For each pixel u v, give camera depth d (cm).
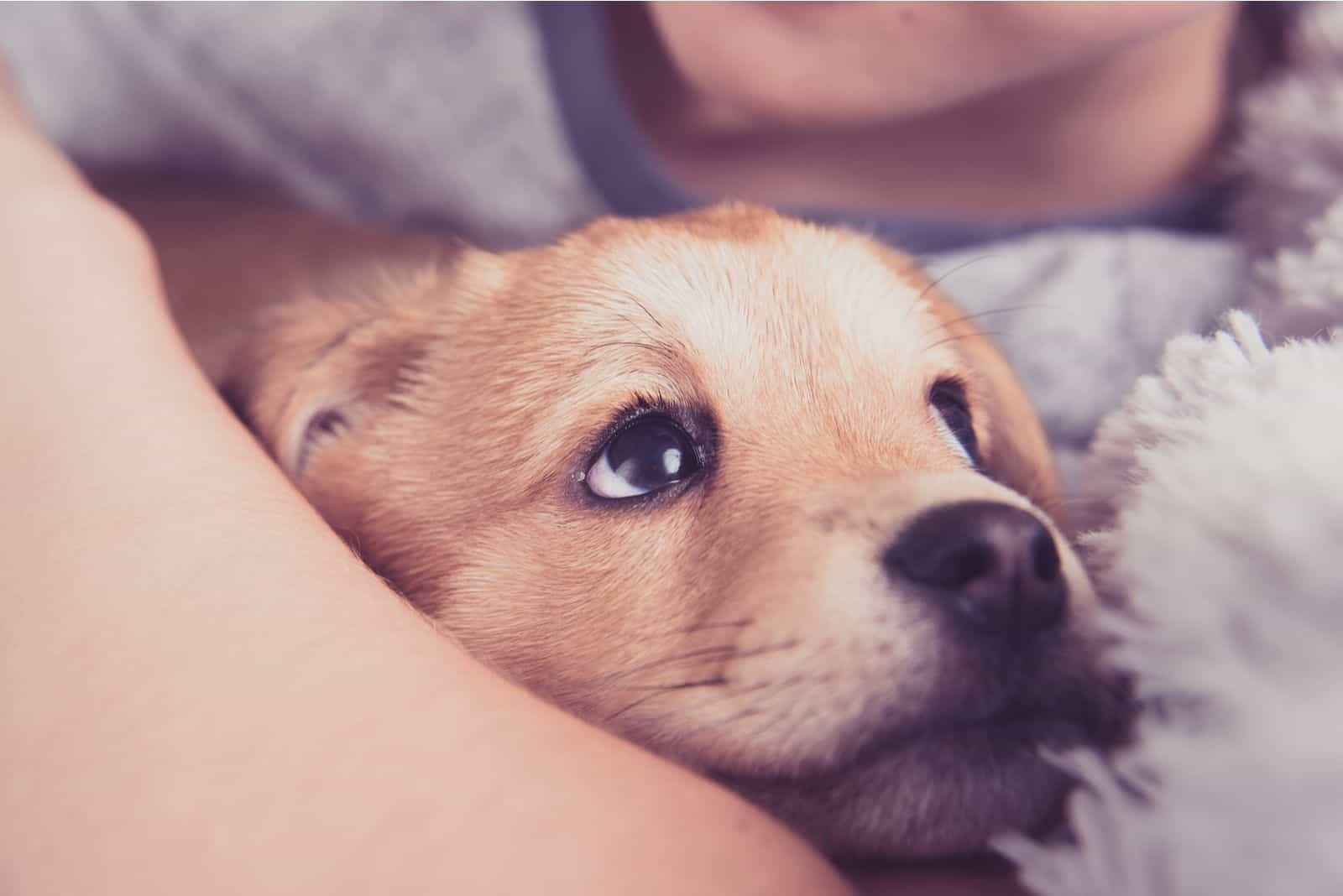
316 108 43
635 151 39
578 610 25
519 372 27
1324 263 24
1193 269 34
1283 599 17
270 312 31
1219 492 19
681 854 19
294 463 28
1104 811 18
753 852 19
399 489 27
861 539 23
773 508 24
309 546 21
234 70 43
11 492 21
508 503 26
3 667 20
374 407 29
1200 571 18
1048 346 34
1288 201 32
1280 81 33
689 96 39
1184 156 37
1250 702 16
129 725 19
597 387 26
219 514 21
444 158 42
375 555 27
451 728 20
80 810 19
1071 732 22
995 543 22
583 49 39
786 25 31
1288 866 15
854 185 39
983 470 29
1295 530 18
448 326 29
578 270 27
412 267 34
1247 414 20
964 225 37
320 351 29
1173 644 18
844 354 27
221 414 23
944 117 37
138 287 25
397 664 20
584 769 19
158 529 21
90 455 22
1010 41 30
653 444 26
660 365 26
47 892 19
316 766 19
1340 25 32
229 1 42
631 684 24
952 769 22
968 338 30
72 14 42
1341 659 16
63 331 23
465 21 39
